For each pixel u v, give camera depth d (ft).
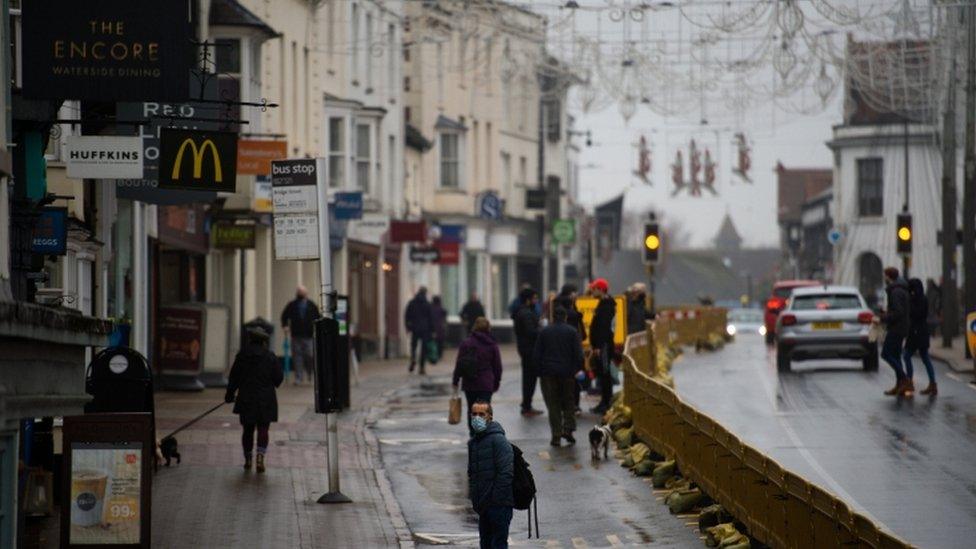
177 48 114.01
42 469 112.16
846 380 248.11
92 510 101.45
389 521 125.80
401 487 147.64
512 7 246.27
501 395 246.47
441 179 477.77
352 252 371.35
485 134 504.84
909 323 213.87
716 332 404.16
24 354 86.89
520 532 122.42
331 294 136.46
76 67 113.39
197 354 229.86
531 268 558.15
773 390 231.91
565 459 164.25
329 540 116.98
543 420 202.69
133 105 163.22
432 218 469.16
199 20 208.64
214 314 236.84
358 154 382.22
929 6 198.70
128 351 131.95
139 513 101.50
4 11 93.71
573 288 211.41
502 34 307.17
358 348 368.89
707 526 119.44
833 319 264.11
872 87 273.95
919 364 286.87
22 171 117.08
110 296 199.11
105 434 101.76
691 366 294.87
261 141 232.32
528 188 540.52
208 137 130.52
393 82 408.67
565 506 134.72
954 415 189.16
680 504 129.08
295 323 261.03
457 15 288.30
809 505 91.45
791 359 267.39
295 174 136.05
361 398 238.89
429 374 308.40
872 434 172.14
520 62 407.64
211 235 260.62
